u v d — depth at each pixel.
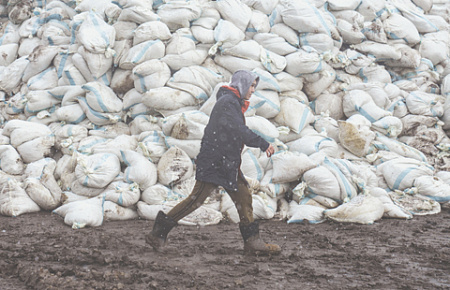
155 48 7.30
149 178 6.37
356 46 8.43
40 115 7.61
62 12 8.77
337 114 7.83
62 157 7.16
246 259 4.24
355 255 4.31
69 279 3.49
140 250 4.46
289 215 6.21
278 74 7.43
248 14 7.84
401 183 6.64
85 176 6.43
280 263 4.12
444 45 9.10
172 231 5.53
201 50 7.57
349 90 7.99
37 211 6.56
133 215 6.30
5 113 7.96
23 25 8.98
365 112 7.64
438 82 8.83
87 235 5.21
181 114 6.65
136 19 7.54
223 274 3.77
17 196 6.43
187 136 6.62
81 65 7.53
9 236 5.14
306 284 3.54
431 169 6.93
